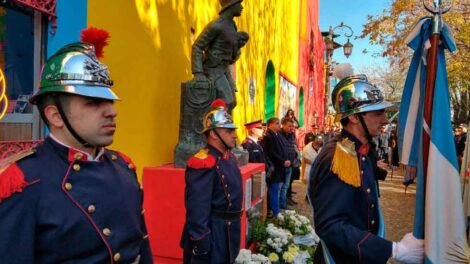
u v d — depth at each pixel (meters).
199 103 3.81
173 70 4.58
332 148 1.87
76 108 1.29
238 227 2.89
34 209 1.20
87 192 1.30
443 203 1.78
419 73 2.00
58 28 2.77
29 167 1.24
